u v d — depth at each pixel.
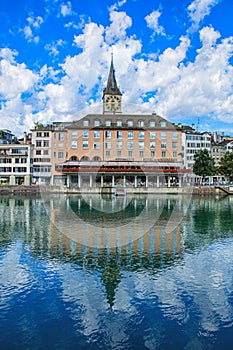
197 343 9.05
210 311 10.78
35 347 8.84
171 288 12.61
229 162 87.69
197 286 12.81
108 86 106.56
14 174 84.19
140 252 17.27
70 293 12.02
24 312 10.65
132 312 10.67
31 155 85.25
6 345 8.91
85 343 9.03
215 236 22.17
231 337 9.34
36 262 15.53
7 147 84.38
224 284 13.01
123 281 13.19
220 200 60.91
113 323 10.01
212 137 128.00
